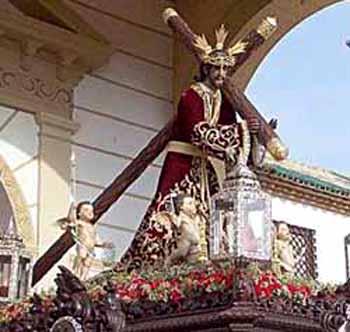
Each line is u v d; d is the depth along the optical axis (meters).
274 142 3.69
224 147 3.80
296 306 3.41
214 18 8.24
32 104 7.46
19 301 4.07
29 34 7.34
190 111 3.96
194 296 3.37
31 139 7.43
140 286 3.57
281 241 3.86
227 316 3.20
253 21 7.97
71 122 7.68
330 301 3.50
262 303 3.28
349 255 5.65
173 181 4.07
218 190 3.88
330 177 10.04
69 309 3.62
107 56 7.89
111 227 7.69
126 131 8.10
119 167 7.95
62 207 7.44
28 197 7.29
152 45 8.50
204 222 3.81
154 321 3.48
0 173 7.20
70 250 5.02
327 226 9.95
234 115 3.96
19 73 7.43
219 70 3.96
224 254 3.46
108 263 4.43
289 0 7.94
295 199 9.62
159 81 8.45
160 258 3.89
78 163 7.67
